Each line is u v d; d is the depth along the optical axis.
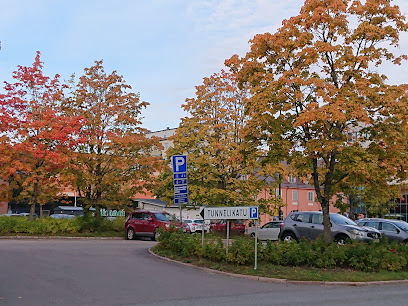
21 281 10.98
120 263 14.84
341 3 15.05
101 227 28.28
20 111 25.22
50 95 26.34
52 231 25.92
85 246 20.28
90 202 28.75
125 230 27.42
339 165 15.66
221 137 33.56
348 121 15.23
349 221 21.17
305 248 14.63
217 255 14.73
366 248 14.52
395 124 15.02
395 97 14.40
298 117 14.07
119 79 29.50
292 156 15.73
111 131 28.33
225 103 33.38
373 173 15.20
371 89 14.28
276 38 15.48
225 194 31.39
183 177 18.06
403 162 15.20
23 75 25.16
